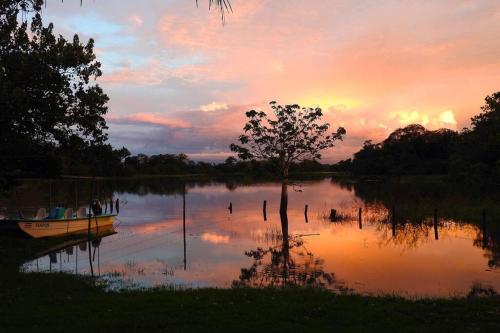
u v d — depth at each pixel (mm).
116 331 7820
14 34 18375
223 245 23000
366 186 84875
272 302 9906
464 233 25641
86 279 14828
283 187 36031
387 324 8227
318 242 23438
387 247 21641
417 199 44250
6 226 23250
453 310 9242
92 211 31000
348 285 14164
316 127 37125
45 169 23938
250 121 36531
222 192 75062
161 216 37719
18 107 16578
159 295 10859
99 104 20203
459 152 47594
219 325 8055
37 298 10867
